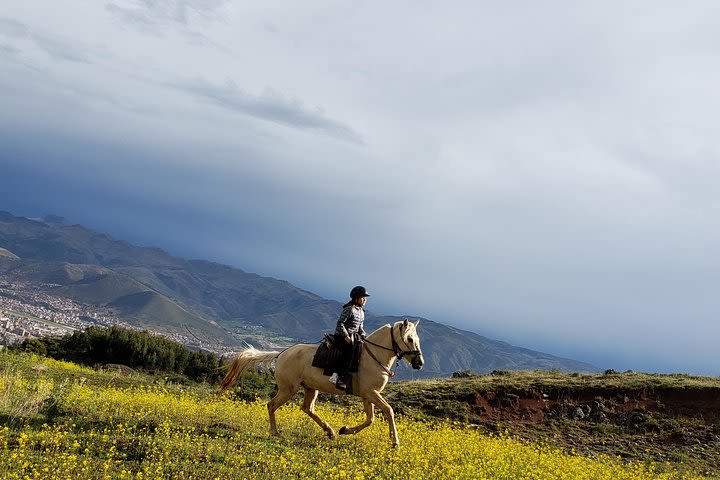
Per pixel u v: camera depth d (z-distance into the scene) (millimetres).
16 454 8789
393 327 12383
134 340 27391
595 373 26422
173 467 9312
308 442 12133
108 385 17938
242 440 11312
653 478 13602
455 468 11164
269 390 22375
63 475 8469
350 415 16891
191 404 13953
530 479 11844
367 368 12328
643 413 19953
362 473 9859
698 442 17984
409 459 11422
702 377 24094
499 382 23031
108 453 9602
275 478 9211
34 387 12859
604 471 13031
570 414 20375
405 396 22203
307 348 12750
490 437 17797
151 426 11578
